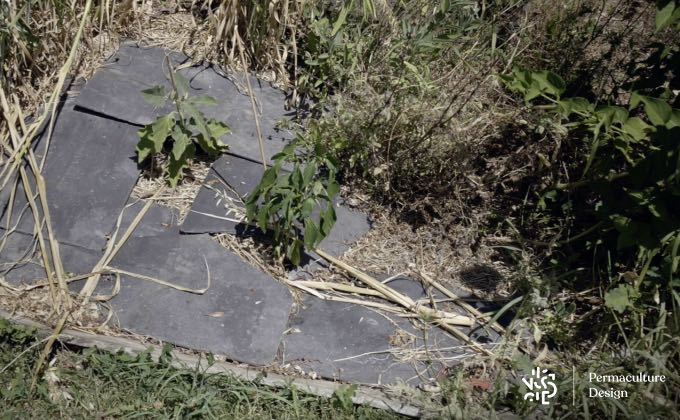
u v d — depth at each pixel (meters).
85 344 3.46
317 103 4.44
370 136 4.13
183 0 4.96
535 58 4.62
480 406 3.40
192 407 3.30
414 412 3.38
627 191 3.61
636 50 4.50
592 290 3.93
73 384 3.38
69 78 4.45
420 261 4.08
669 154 3.40
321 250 4.02
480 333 3.78
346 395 3.36
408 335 3.75
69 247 3.84
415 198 4.27
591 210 4.06
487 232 4.20
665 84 4.21
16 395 3.30
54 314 3.61
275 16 4.48
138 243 3.90
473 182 4.20
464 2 4.67
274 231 3.95
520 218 4.23
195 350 3.58
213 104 4.15
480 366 3.62
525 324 3.74
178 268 3.83
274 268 3.90
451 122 4.13
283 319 3.71
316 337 3.68
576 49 4.61
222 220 4.02
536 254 4.09
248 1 4.56
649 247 3.53
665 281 3.66
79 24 4.55
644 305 3.63
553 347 3.74
